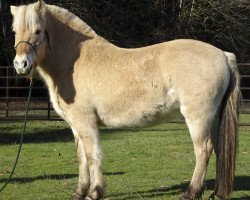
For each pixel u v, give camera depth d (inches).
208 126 262.4
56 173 373.7
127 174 366.6
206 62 261.6
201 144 262.2
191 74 260.1
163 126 677.3
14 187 324.5
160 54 267.0
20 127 651.5
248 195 297.1
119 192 309.1
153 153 462.3
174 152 467.5
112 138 568.1
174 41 272.5
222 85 264.1
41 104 926.4
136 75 266.2
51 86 282.2
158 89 264.1
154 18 1114.1
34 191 313.4
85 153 274.1
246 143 521.3
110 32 1060.5
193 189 263.1
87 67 273.4
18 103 944.9
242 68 1036.5
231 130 266.2
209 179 346.6
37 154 462.3
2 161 426.3
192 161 418.3
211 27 1115.3
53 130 633.6
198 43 269.0
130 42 1073.5
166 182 337.1
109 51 276.1
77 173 373.4
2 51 1038.4
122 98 267.6
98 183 269.4
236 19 1103.0
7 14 1011.3
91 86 270.8
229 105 267.6
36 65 273.7
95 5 1069.8
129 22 1099.3
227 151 265.3
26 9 267.3
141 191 311.6
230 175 263.7
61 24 282.0
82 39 281.4
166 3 1108.5
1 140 558.3
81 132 273.7
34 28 264.4
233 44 1103.0
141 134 598.9
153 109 266.5
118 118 271.7
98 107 271.6
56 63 279.0
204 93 259.1
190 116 261.4
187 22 1089.4
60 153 466.9
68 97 275.3
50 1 995.3
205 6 1087.6
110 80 268.8
